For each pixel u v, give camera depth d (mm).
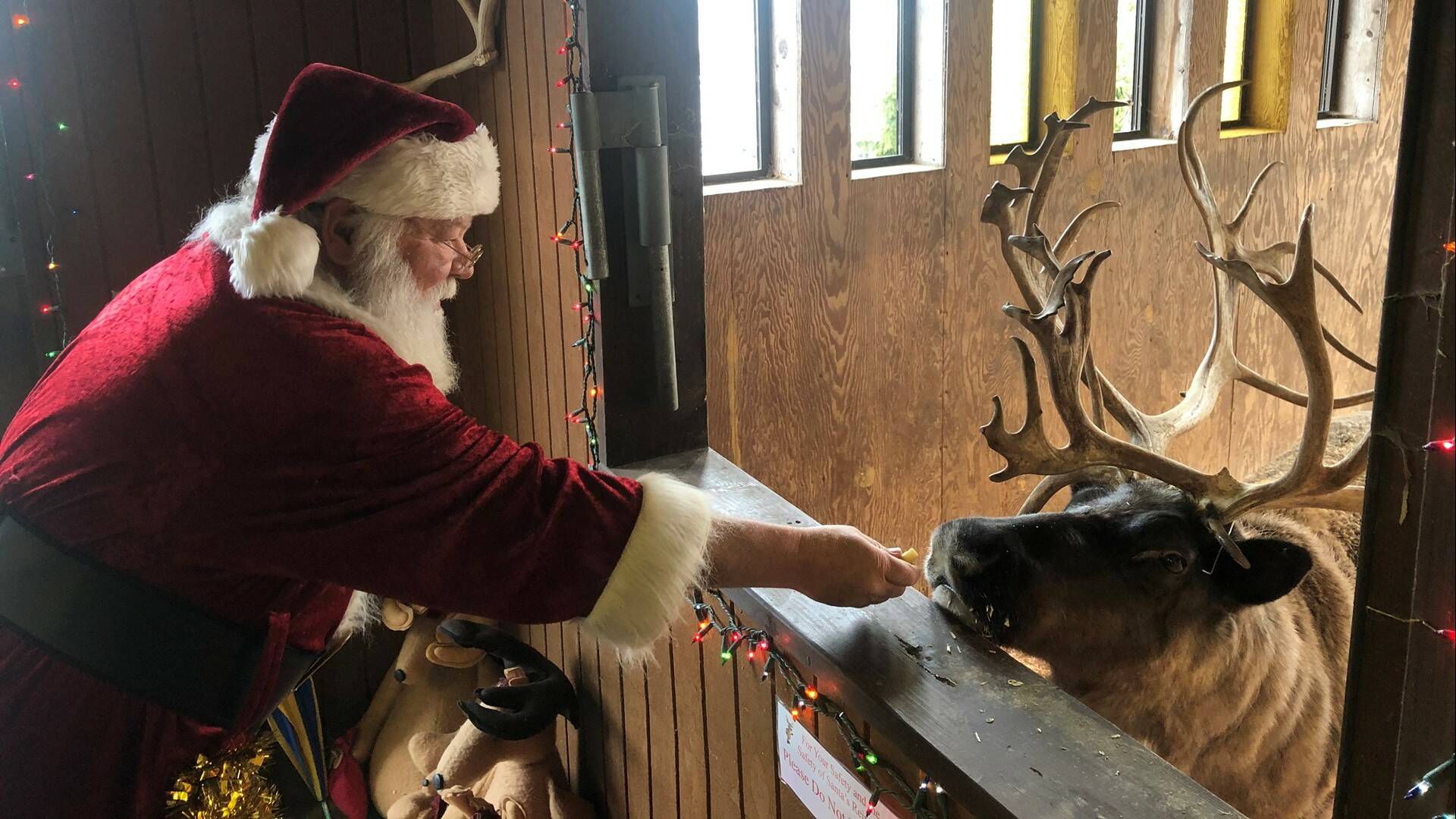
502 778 2410
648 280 1938
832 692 1418
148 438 1199
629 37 1827
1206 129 3943
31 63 2260
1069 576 1825
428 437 1204
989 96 3443
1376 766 884
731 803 1810
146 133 2395
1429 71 761
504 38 2340
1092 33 3588
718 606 1731
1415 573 819
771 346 3201
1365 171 4531
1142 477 2047
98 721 1259
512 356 2598
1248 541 1846
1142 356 4066
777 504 1831
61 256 2369
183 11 2377
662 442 2055
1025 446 1827
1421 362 797
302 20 2500
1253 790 2006
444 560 1200
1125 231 3855
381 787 2654
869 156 3434
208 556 1217
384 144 1233
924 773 1266
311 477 1187
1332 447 2697
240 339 1191
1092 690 1944
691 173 1968
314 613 1403
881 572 1400
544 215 2264
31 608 1238
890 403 3521
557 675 2410
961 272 3555
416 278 1352
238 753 1389
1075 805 1105
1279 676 1945
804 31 3027
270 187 1216
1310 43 4152
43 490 1228
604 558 1230
